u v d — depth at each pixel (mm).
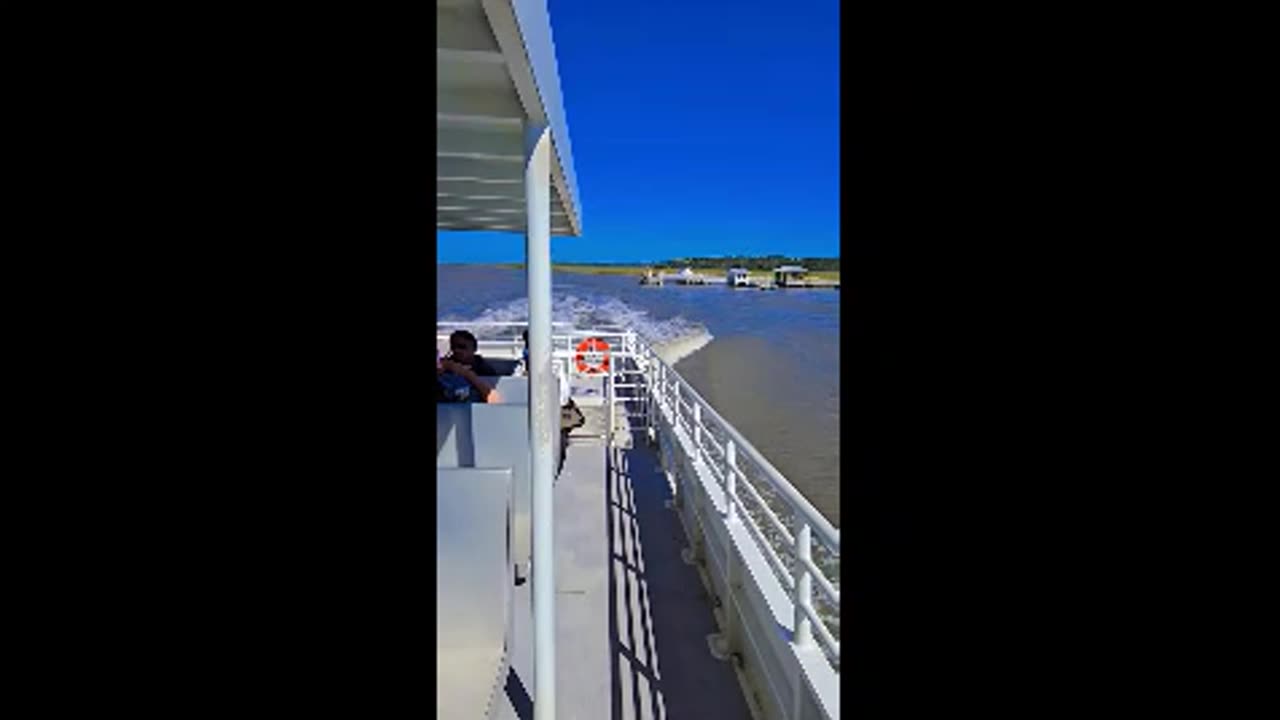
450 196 5086
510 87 2494
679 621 3551
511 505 2797
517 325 11359
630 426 8625
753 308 57562
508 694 2885
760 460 2828
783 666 2443
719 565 3646
